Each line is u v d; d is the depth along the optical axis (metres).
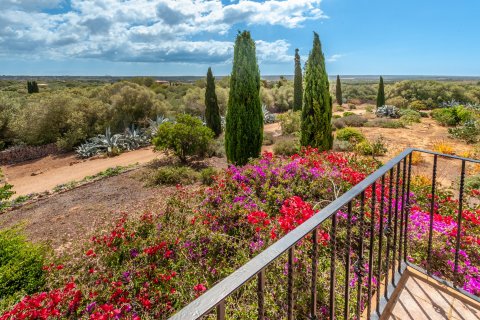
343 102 39.38
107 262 3.17
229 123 7.22
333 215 1.05
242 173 4.34
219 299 0.61
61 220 5.64
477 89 30.38
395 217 1.80
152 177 7.92
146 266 2.92
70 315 2.50
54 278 3.14
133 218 4.52
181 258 2.95
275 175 4.10
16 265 3.07
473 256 2.74
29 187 8.86
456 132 11.52
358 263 1.37
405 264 2.15
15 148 13.31
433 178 1.95
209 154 10.88
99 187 7.77
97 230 4.60
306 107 6.80
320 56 6.61
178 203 4.21
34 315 2.33
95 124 14.74
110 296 2.57
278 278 2.17
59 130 14.15
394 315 1.67
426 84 30.47
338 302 1.96
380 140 9.91
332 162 4.60
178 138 9.55
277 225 2.86
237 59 6.91
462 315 1.65
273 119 21.11
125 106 15.57
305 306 2.03
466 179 6.09
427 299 1.79
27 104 15.45
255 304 2.05
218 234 3.05
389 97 32.84
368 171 4.71
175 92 27.38
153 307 2.51
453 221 3.17
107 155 12.28
